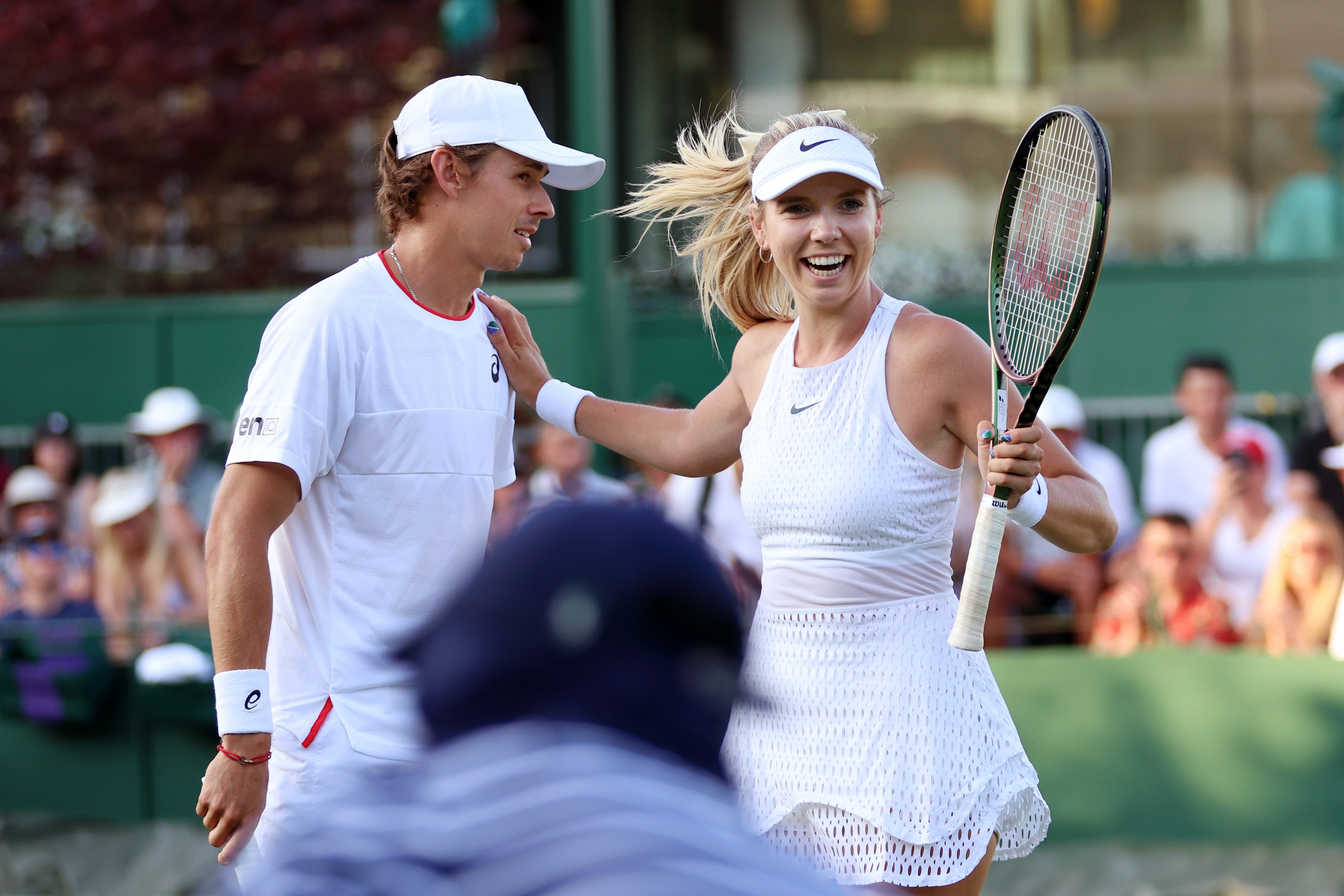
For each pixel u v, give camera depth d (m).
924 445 10.95
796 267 11.09
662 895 4.27
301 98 39.22
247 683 10.52
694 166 12.30
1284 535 23.12
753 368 12.02
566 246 41.28
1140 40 44.97
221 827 10.49
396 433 11.17
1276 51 44.34
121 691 24.58
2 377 35.88
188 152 39.72
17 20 39.19
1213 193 44.56
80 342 35.59
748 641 4.96
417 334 11.37
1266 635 23.08
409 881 4.44
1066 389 35.88
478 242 11.41
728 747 11.31
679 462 12.53
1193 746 22.09
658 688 4.73
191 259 41.78
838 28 45.69
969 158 45.47
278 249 41.41
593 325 30.78
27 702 24.53
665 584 4.79
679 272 37.94
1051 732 22.50
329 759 10.92
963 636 10.28
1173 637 23.02
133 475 26.94
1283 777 21.72
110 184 40.53
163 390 35.25
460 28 39.72
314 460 10.89
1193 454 27.47
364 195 41.62
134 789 24.50
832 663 10.91
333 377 10.99
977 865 10.58
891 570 10.88
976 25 45.50
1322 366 24.20
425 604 11.20
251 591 10.58
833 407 11.09
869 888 10.58
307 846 4.73
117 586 26.16
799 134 11.04
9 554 26.28
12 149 39.94
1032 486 10.43
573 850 4.38
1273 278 35.06
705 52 45.75
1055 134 11.09
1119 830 22.22
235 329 35.16
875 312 11.29
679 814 4.52
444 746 4.80
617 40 45.16
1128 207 44.84
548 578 4.77
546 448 24.89
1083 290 9.68
